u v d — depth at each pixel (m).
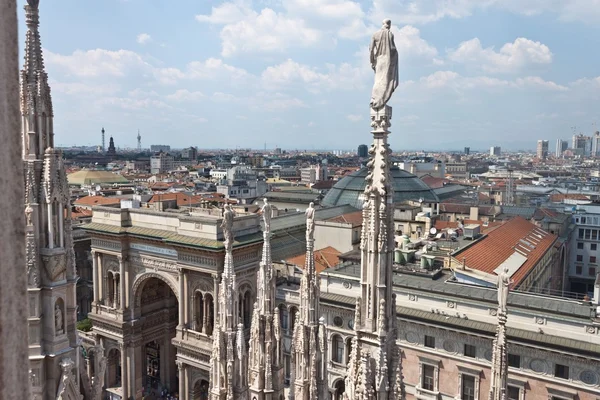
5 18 3.63
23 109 18.19
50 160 18.53
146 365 70.69
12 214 3.71
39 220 18.42
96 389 20.52
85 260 91.00
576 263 122.12
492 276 53.44
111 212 67.88
